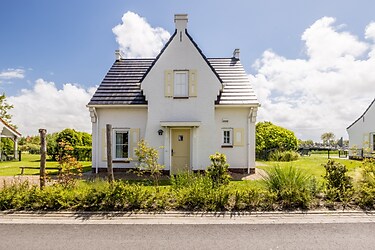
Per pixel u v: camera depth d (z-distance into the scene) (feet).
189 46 47.01
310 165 58.90
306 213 21.63
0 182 35.53
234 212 21.84
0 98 121.29
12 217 20.66
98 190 23.08
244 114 48.34
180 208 22.59
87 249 15.02
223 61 58.34
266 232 17.71
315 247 15.33
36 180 38.42
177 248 15.15
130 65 58.18
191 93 46.34
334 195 23.88
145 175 44.68
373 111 76.28
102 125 48.57
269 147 85.30
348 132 87.15
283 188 24.06
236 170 47.85
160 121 46.16
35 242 16.02
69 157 28.02
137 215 21.15
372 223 19.48
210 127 46.01
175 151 47.09
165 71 46.68
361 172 27.48
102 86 51.26
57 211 21.88
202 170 45.42
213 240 16.34
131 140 48.34
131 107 48.26
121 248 15.14
